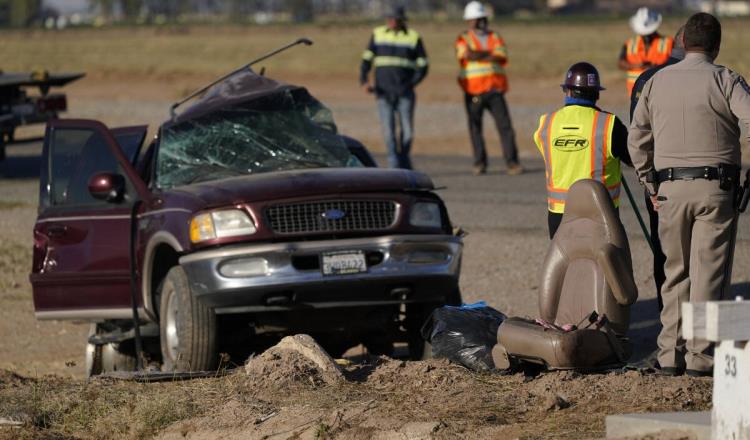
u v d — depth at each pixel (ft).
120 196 96.22
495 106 197.06
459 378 73.00
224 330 91.30
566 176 81.30
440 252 89.97
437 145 256.93
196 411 71.87
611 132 79.92
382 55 188.55
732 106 68.18
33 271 100.63
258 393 73.67
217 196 88.22
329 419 66.03
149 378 80.69
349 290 86.89
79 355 115.96
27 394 78.07
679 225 70.74
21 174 229.86
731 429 50.14
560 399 64.39
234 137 99.66
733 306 48.47
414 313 93.66
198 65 574.15
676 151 69.97
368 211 89.15
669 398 64.28
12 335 123.85
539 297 77.51
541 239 146.30
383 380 74.49
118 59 645.92
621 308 74.23
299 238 87.10
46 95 233.96
